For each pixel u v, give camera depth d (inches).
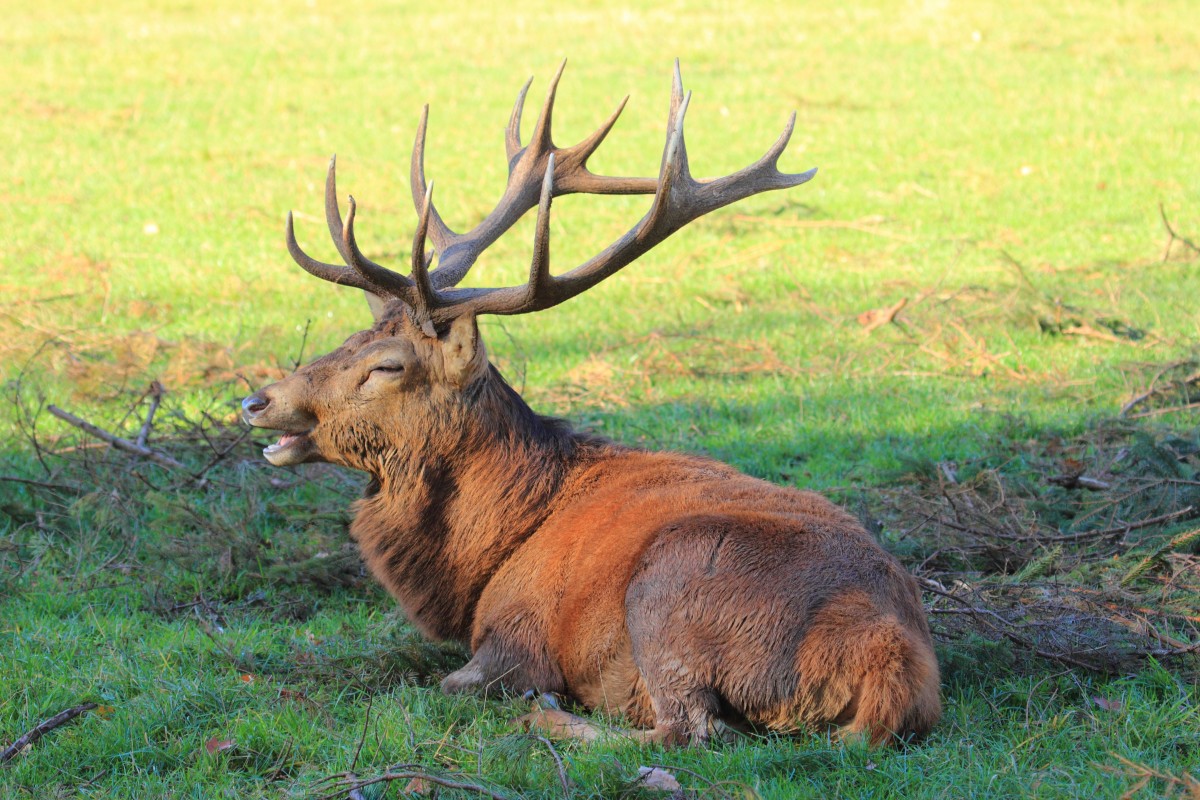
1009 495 669.9
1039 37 2581.2
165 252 1369.3
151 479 733.3
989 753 418.0
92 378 906.1
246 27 2743.6
